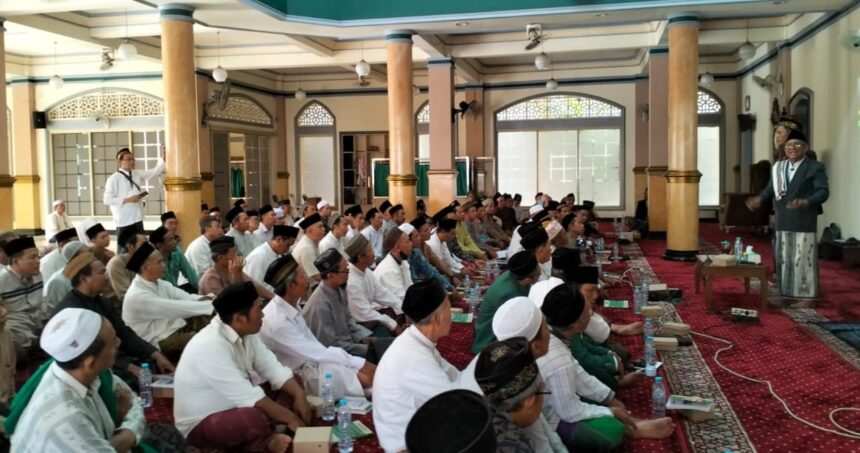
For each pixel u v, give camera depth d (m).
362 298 4.40
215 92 12.45
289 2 7.79
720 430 3.16
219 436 2.85
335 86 15.16
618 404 3.12
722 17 8.29
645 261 8.38
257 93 14.41
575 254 4.11
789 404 3.48
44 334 2.12
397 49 8.62
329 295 3.94
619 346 4.03
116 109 12.62
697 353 4.38
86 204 12.91
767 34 9.99
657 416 3.31
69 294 3.68
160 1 6.86
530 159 14.71
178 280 5.45
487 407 1.32
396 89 8.71
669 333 4.72
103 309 3.75
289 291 3.50
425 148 15.01
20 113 12.66
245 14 7.44
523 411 1.93
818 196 5.59
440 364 2.66
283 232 5.42
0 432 2.24
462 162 12.12
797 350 4.40
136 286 4.20
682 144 8.13
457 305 5.89
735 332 4.87
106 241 5.66
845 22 7.73
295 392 3.15
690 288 6.51
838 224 8.17
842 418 3.29
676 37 7.97
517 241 6.65
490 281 6.79
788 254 5.79
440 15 8.06
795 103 9.68
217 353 2.87
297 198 15.41
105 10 9.30
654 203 10.74
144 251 4.18
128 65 12.45
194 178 7.11
